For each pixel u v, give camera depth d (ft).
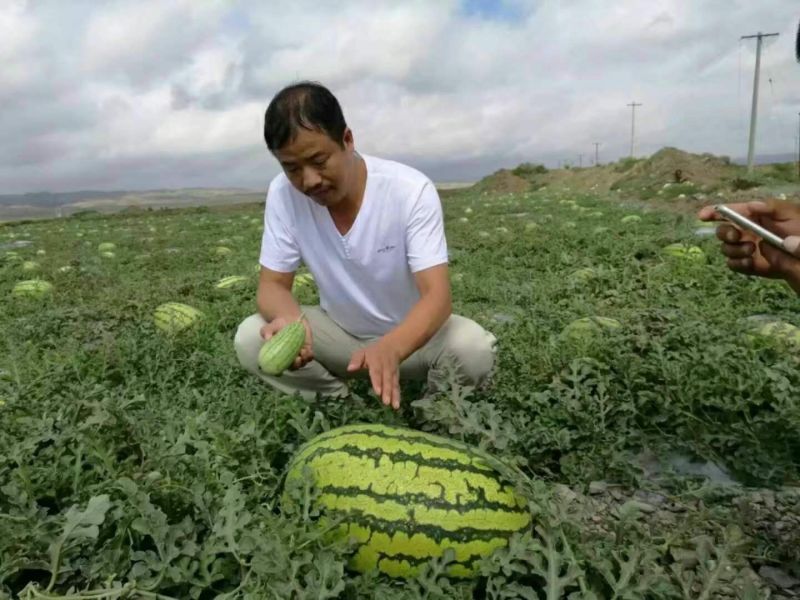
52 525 3.51
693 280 11.27
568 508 3.75
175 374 6.62
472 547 3.51
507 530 3.57
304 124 4.19
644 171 52.75
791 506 4.54
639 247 14.75
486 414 4.47
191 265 17.71
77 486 3.92
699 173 49.34
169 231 30.86
